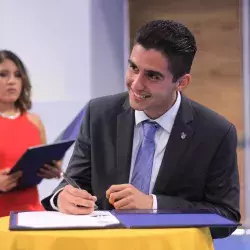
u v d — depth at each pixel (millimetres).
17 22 4238
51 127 4246
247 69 4516
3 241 1232
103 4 4262
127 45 4383
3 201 2480
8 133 2662
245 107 4539
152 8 4430
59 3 4234
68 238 1185
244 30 4492
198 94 4543
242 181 4527
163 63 1464
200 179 1614
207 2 4477
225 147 1623
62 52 4250
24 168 2240
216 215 1409
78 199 1453
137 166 1631
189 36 1533
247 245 3447
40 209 2611
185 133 1617
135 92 1504
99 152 1678
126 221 1322
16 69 2729
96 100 1771
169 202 1521
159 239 1212
